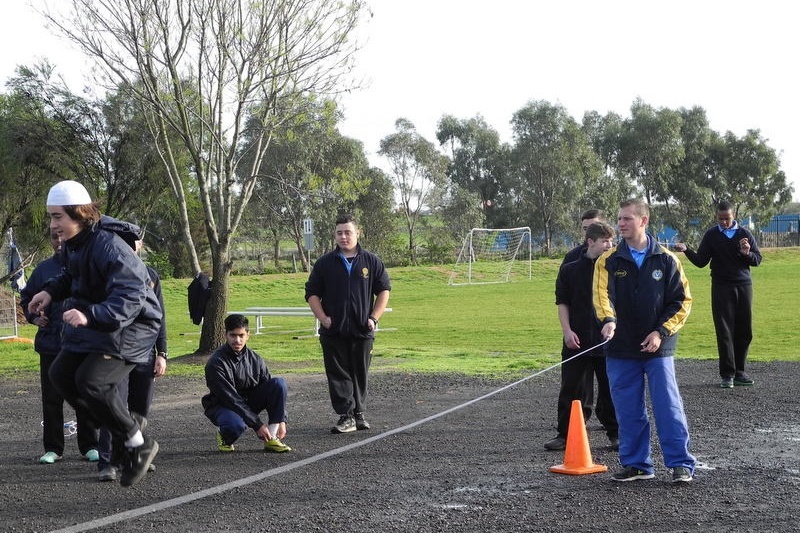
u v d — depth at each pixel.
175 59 14.76
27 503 5.89
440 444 7.70
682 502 5.58
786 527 4.99
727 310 10.77
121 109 26.50
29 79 27.59
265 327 24.48
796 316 23.50
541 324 23.72
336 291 8.41
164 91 15.20
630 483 6.14
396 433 8.27
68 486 6.39
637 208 6.24
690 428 8.24
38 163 27.88
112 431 5.47
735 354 10.98
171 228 48.50
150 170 27.89
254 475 6.62
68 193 5.44
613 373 6.30
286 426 8.37
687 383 11.27
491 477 6.41
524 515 5.36
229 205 15.56
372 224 62.91
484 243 65.00
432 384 11.73
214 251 15.61
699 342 17.83
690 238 78.19
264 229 58.31
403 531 5.07
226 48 14.78
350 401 8.45
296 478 6.48
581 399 7.47
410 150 70.62
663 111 78.19
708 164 83.06
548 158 72.62
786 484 6.01
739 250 10.67
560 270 7.65
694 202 78.44
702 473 6.40
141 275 5.45
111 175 28.61
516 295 36.97
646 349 6.07
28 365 15.33
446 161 72.88
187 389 11.85
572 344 7.31
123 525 5.30
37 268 7.14
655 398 6.15
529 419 8.88
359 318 8.41
